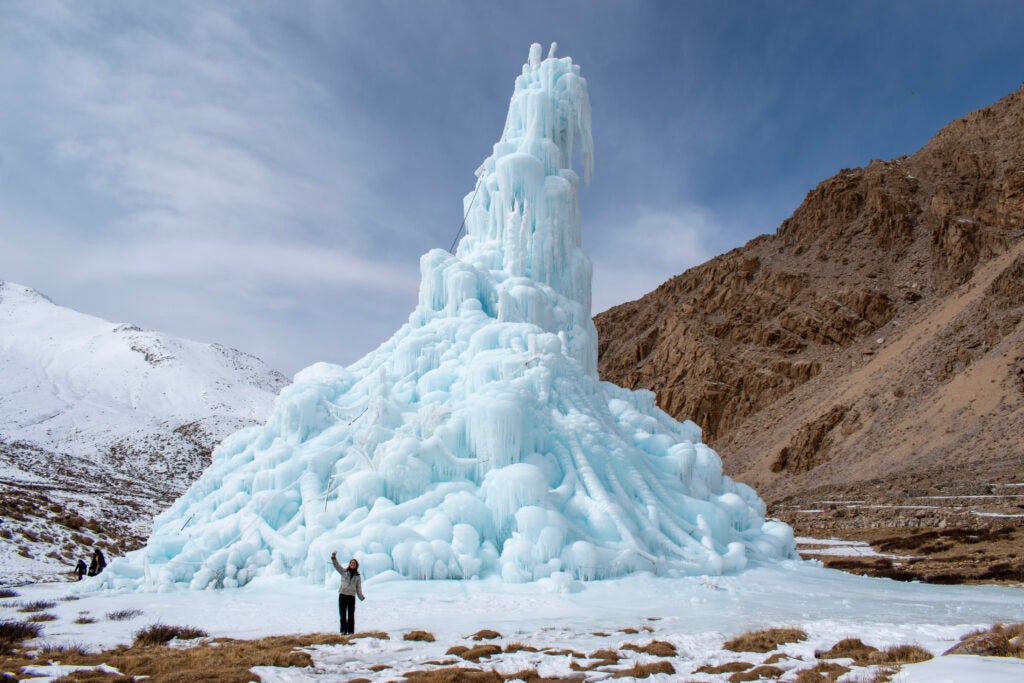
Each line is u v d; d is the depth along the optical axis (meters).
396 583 21.98
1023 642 10.45
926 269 112.50
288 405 30.80
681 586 21.88
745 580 23.41
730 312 125.38
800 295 119.88
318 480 27.69
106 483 88.62
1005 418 65.00
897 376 87.94
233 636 15.21
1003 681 8.20
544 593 20.83
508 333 31.34
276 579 23.84
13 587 27.03
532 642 14.12
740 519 30.19
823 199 139.12
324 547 23.34
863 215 130.88
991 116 135.12
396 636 14.77
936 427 72.19
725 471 94.31
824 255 127.19
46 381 179.12
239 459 31.75
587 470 26.58
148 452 126.19
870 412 85.69
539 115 40.16
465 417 27.27
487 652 12.88
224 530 26.17
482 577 22.73
